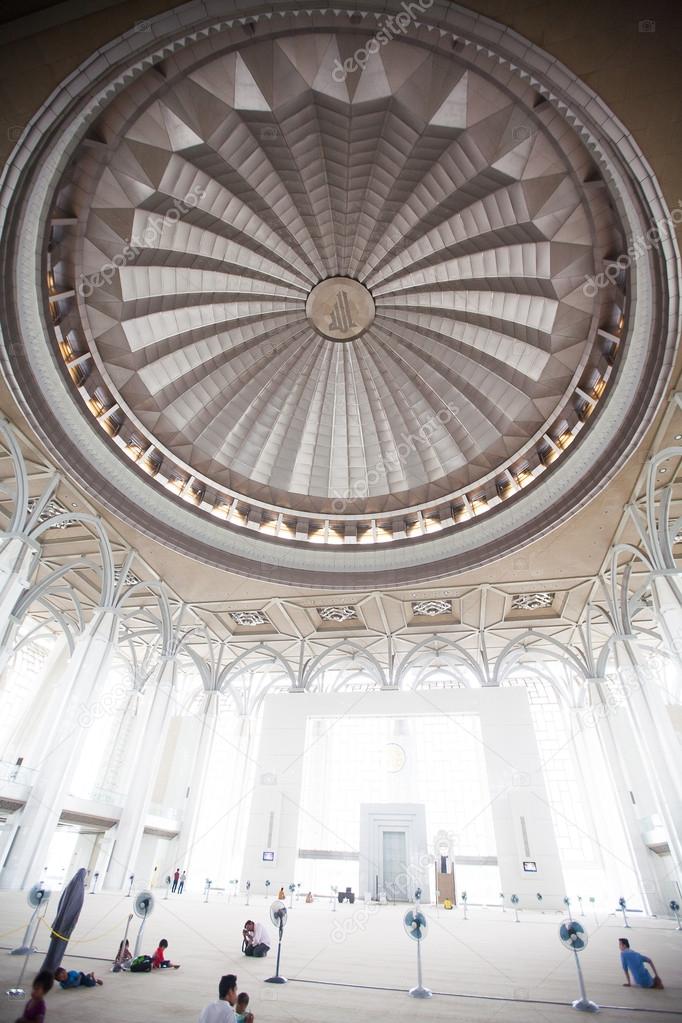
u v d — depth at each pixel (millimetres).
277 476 30391
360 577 29375
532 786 27938
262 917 18219
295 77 18000
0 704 34906
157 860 31109
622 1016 7176
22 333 18000
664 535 21344
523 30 12758
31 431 20719
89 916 14836
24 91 13117
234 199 22156
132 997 7047
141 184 19484
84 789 35094
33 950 9398
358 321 27812
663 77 12367
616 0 11664
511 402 26297
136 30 12891
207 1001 7051
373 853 30047
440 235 23562
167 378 25703
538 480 25422
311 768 40000
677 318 15773
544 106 16547
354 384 30141
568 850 35531
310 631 35375
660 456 20031
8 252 16328
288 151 20781
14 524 20547
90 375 23031
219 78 17516
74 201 18625
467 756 39406
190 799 33062
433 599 31250
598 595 30531
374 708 31703
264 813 29891
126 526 25531
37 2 12391
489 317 25062
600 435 21375
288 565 29406
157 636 38344
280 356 28703
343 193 23203
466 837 36344
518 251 21734
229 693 44312
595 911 28078
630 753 29594
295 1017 6645
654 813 27906
